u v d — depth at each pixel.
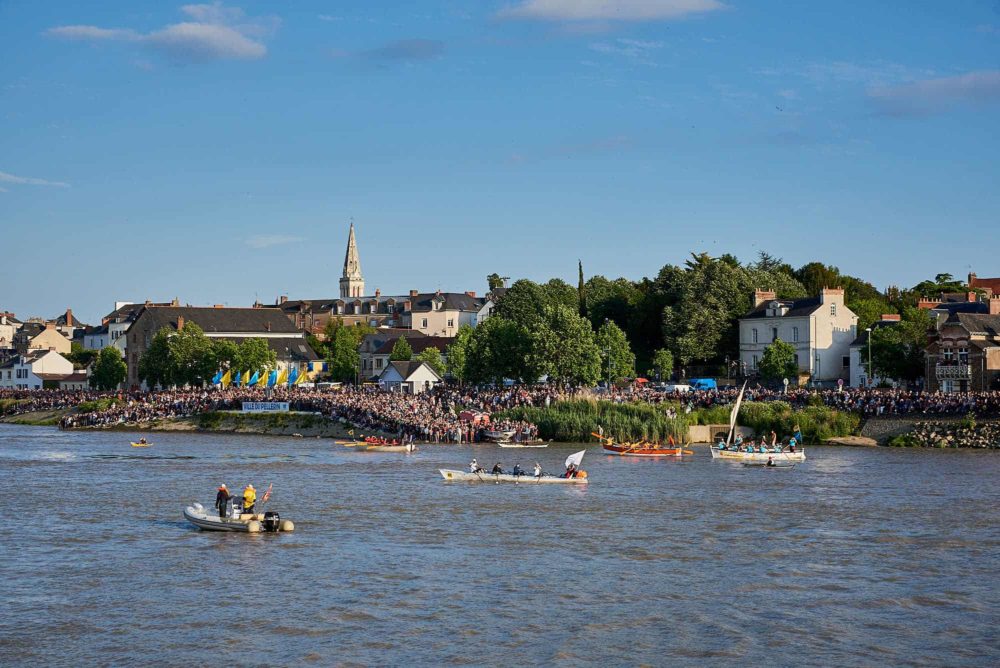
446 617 57.81
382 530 80.69
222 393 198.50
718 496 97.81
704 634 55.31
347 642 53.78
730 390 167.12
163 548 74.00
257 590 62.78
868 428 148.75
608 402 157.50
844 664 51.31
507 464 125.81
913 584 64.94
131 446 154.88
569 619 57.59
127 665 50.69
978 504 92.75
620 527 82.12
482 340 190.88
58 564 69.25
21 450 148.62
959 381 161.75
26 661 51.19
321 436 170.38
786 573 67.44
